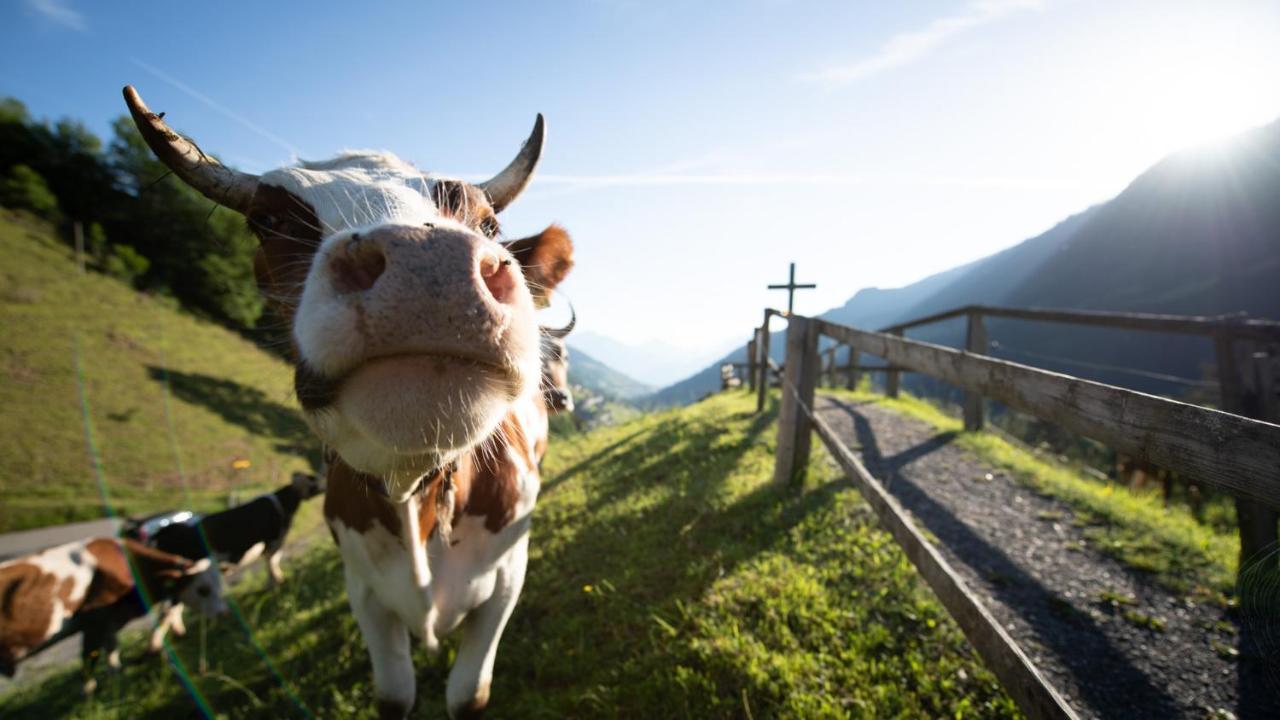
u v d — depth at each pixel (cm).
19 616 544
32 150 5700
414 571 227
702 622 320
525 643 358
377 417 124
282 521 796
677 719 265
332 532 286
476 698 262
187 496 1858
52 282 3784
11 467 1841
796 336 521
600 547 473
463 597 253
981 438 726
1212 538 421
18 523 1549
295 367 141
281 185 197
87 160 5869
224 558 738
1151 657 288
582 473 794
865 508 458
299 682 411
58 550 580
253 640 529
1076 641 304
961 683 264
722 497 522
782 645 299
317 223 187
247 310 3794
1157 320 462
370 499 232
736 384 1770
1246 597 156
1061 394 185
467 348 122
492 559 262
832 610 320
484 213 229
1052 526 448
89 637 571
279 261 190
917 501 508
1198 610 325
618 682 300
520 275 138
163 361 3192
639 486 635
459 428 127
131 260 4684
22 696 577
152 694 480
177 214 5519
